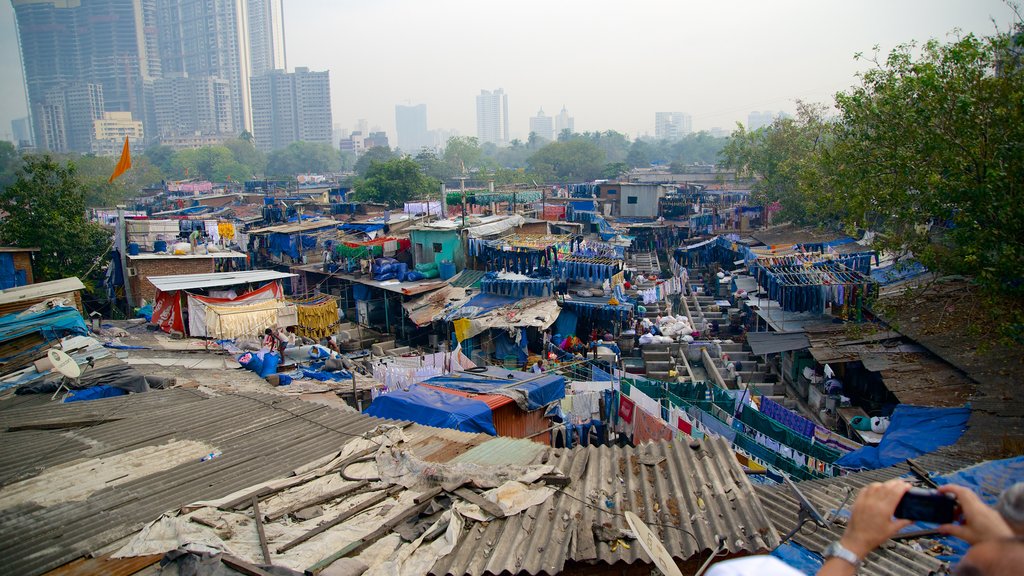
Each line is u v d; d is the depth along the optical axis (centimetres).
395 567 636
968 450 1180
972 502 220
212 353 2186
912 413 1452
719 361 2562
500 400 1505
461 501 760
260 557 654
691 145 16338
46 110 19112
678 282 3294
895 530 225
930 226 2192
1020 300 1449
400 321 3319
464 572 641
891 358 1803
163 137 17925
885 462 1271
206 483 860
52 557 682
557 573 637
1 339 1773
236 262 4259
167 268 3291
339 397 1792
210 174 13212
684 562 687
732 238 4344
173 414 1176
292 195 7800
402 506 766
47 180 3462
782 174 4322
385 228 4009
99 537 721
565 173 11300
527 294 2830
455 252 3353
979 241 1395
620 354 2681
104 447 1013
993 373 1524
